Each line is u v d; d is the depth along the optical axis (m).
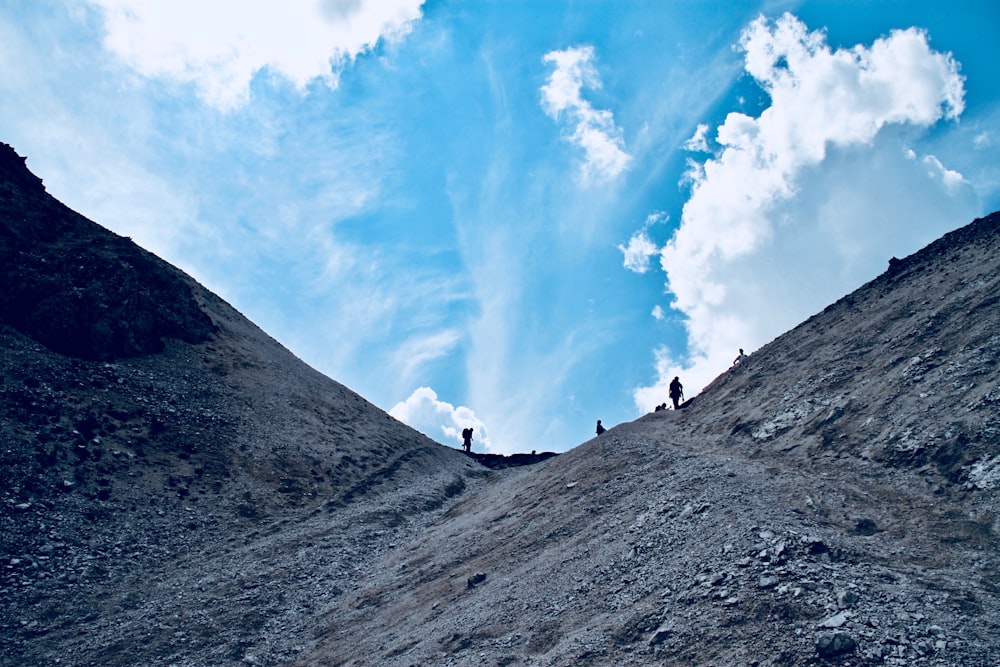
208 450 51.25
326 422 65.44
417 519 50.84
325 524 47.03
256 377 65.69
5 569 34.28
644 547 26.62
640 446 42.28
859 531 22.56
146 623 32.59
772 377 42.94
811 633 17.47
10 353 49.12
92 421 47.31
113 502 41.84
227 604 34.91
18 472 40.34
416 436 77.38
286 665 29.44
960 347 30.16
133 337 58.44
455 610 28.91
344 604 35.09
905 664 15.73
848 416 31.38
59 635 31.20
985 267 36.03
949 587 18.45
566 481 42.03
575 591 25.69
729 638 18.47
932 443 25.39
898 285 43.25
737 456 33.97
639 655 19.41
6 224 58.56
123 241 68.19
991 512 20.97
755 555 22.02
